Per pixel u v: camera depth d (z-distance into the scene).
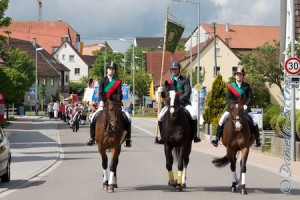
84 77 131.25
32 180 17.36
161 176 18.19
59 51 138.50
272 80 59.22
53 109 74.31
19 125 55.41
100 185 16.03
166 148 15.03
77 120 47.06
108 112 14.84
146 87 98.75
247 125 14.74
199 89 42.94
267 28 113.81
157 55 113.12
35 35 146.38
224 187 15.68
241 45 110.62
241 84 15.21
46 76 114.06
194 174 18.95
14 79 62.16
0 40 36.78
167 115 14.86
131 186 15.80
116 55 128.12
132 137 42.00
